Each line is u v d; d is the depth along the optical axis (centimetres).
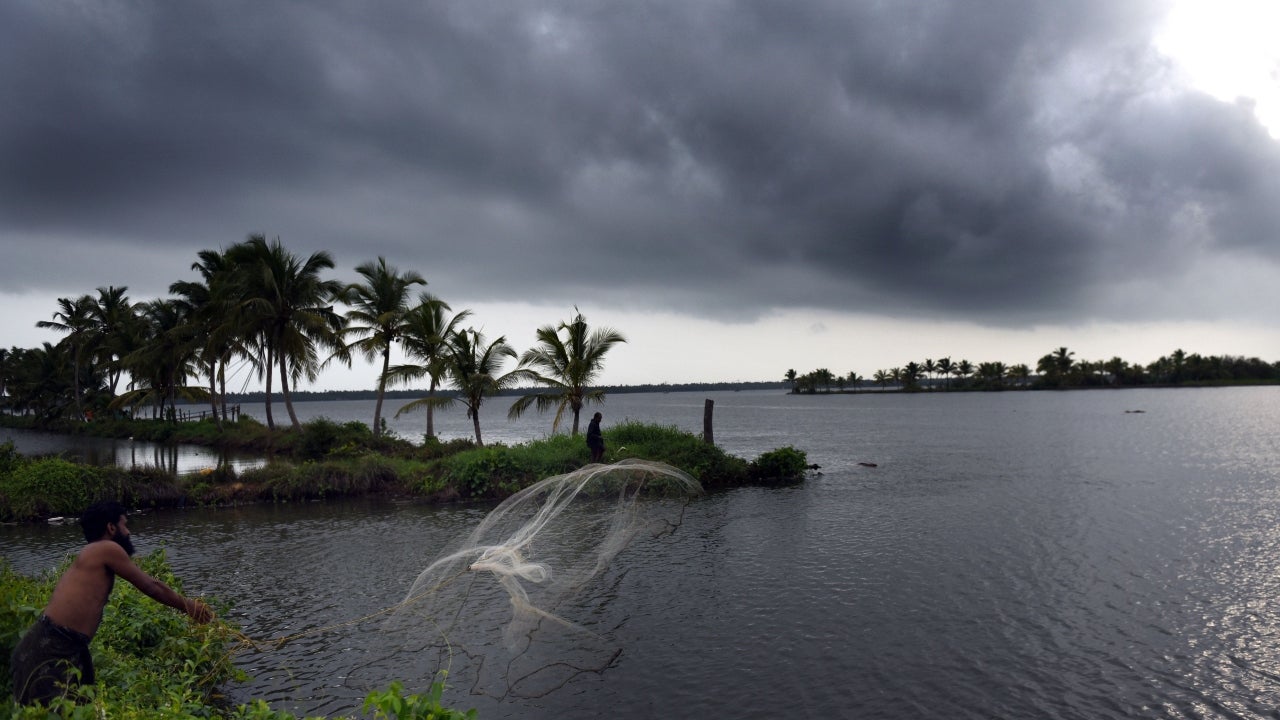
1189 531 1602
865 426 6731
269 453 3831
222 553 1477
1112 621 1008
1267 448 3684
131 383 6384
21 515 1919
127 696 532
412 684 788
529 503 871
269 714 468
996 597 1116
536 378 3053
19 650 456
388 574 1260
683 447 2569
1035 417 7994
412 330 3456
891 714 731
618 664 846
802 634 951
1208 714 733
